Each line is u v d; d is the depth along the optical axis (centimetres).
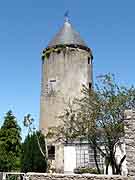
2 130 4094
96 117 2327
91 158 2677
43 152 2789
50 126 3259
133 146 1288
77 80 3391
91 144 2391
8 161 3619
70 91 3341
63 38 3538
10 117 4194
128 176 1277
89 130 2325
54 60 3481
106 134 2234
